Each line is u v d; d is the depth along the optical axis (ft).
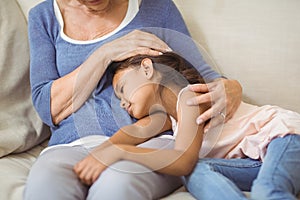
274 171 3.29
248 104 4.20
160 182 3.42
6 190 3.52
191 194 3.48
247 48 4.49
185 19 4.66
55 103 4.09
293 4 4.42
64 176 3.39
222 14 4.56
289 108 4.46
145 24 4.35
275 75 4.44
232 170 3.58
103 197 3.17
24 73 4.58
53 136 4.15
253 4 4.49
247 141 3.76
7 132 4.24
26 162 4.22
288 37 4.41
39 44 4.39
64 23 4.38
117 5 4.35
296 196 3.46
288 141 3.54
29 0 4.89
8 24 4.65
